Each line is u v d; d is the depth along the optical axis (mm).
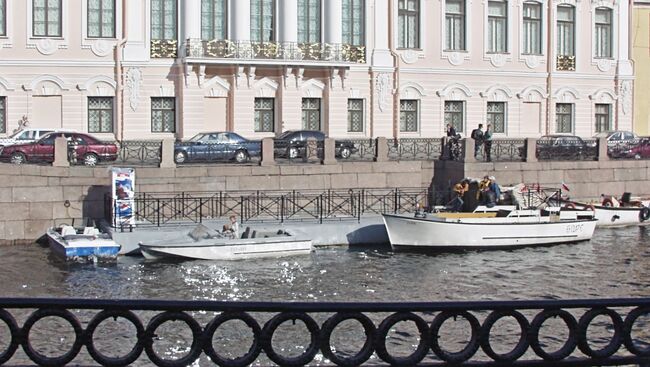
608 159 35625
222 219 29031
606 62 45219
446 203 32469
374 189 32219
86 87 36906
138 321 7641
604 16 45250
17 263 24406
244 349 15328
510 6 43000
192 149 32781
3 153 30391
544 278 23281
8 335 16234
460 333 16453
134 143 34688
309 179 31156
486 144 34438
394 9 40875
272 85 39188
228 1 38375
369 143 38406
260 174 30500
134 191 27891
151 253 24938
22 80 36250
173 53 37906
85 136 31984
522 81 43438
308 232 28156
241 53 38062
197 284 21891
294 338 16016
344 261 25625
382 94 40781
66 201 28156
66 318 7582
